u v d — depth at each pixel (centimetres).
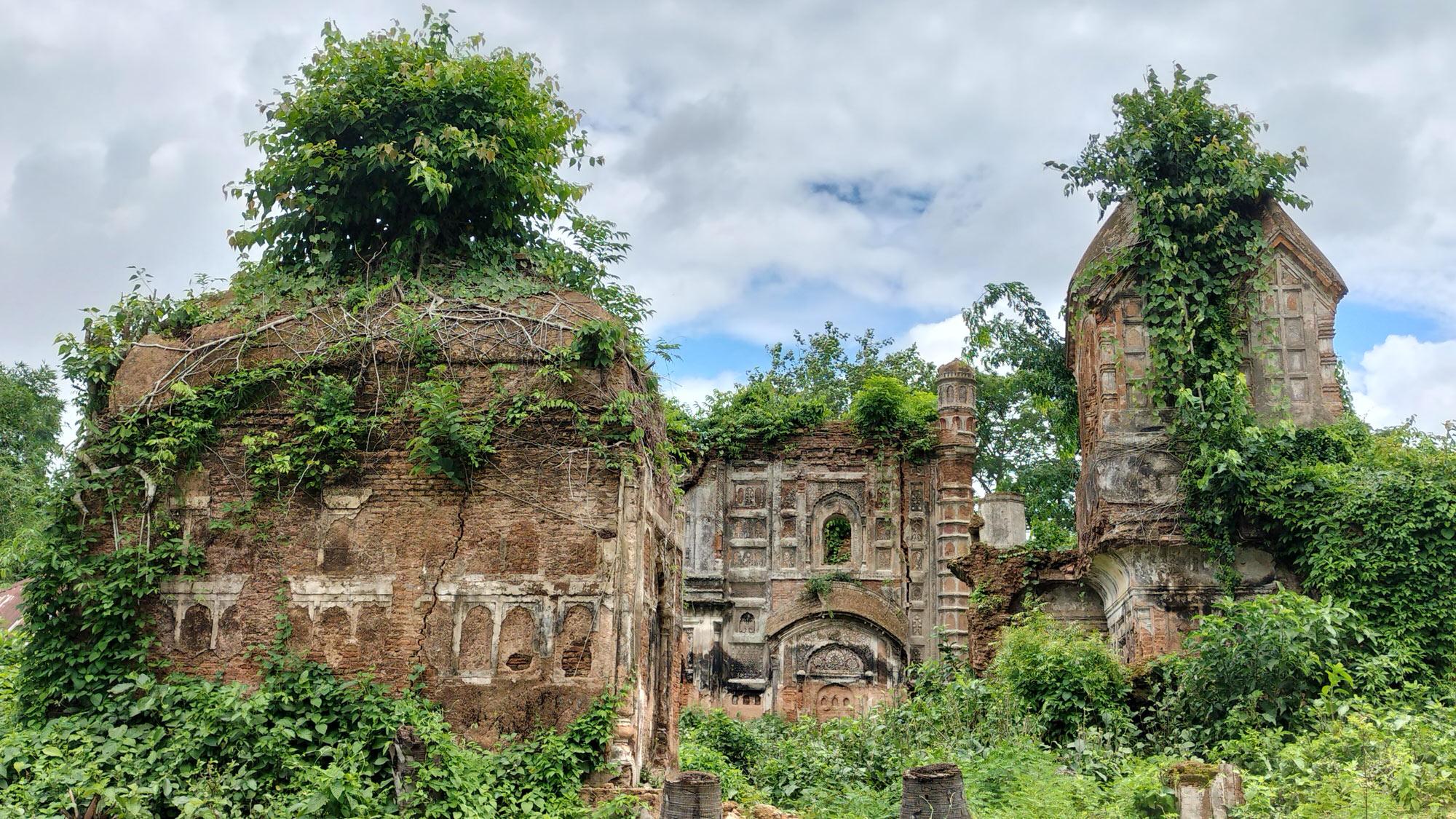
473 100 1459
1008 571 2073
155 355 1301
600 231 1555
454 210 1448
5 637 1287
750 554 2723
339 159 1415
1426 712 1362
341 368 1296
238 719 1086
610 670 1188
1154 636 1775
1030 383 2520
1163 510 1800
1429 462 1658
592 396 1262
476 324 1305
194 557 1233
